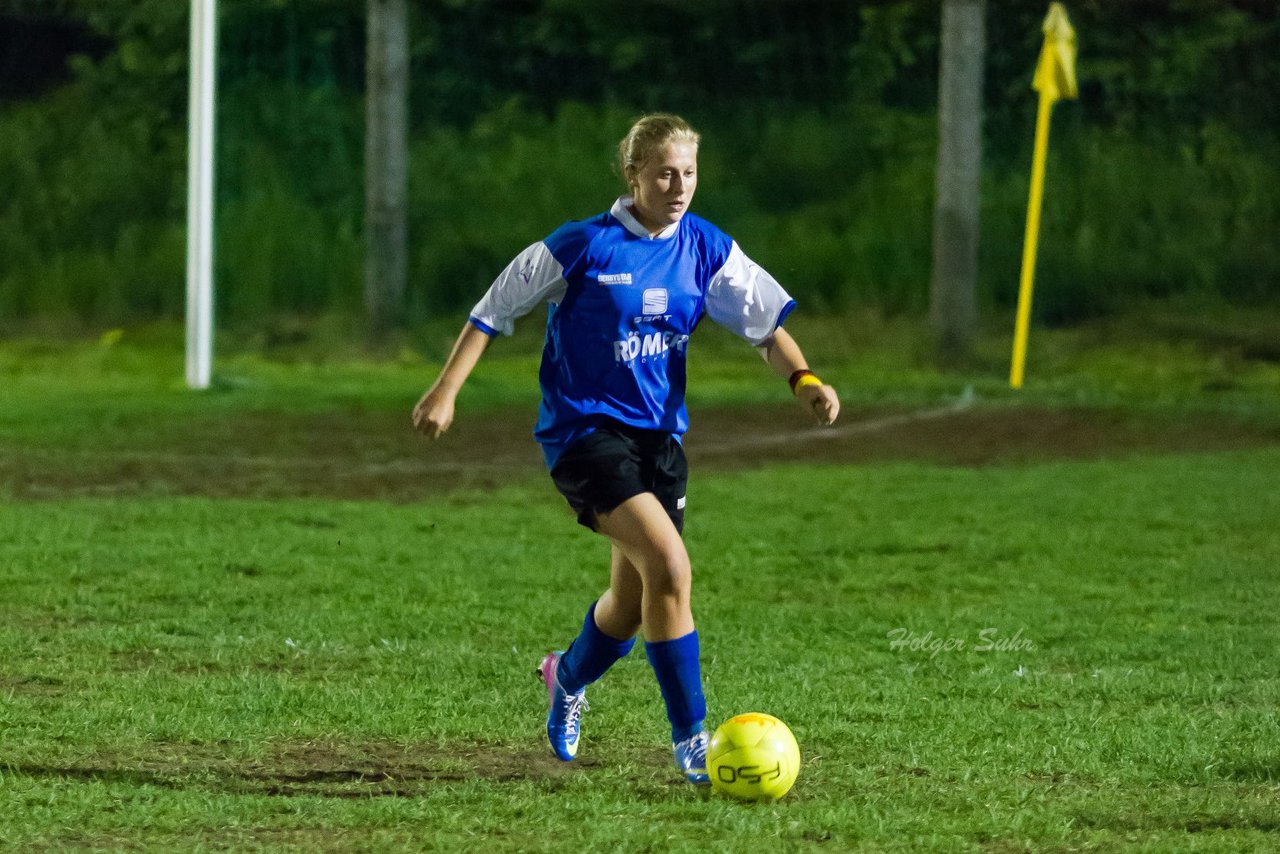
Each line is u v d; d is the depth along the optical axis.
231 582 23.62
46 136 79.75
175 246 72.69
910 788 13.93
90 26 85.81
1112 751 15.17
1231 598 23.31
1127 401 49.22
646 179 13.97
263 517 29.28
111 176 77.19
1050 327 63.69
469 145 76.25
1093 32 76.31
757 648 19.86
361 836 12.44
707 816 13.02
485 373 56.34
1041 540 27.86
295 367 56.78
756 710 16.73
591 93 79.06
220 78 76.31
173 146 79.12
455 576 24.33
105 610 21.66
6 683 17.56
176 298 69.38
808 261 67.81
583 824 12.74
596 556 26.16
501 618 21.52
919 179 72.12
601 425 14.27
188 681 17.73
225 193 71.69
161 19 82.88
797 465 37.25
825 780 14.25
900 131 74.69
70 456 36.31
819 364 58.50
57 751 14.83
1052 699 17.39
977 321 62.47
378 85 58.50
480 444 39.84
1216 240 68.25
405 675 18.31
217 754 14.92
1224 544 27.61
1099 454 39.41
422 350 60.44
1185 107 74.44
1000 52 75.31
